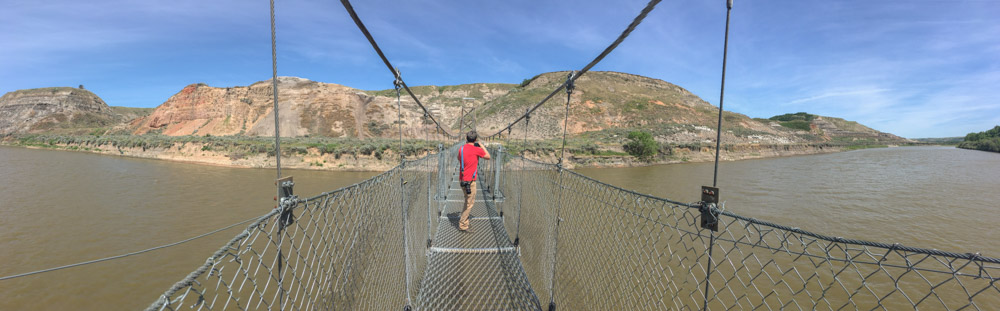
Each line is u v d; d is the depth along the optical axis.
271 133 57.62
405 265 3.15
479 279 3.78
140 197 18.72
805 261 9.18
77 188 21.12
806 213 16.73
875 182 26.67
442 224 5.59
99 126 96.62
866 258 9.84
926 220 15.52
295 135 56.88
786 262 9.05
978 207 18.08
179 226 13.70
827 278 8.42
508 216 6.04
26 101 101.06
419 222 3.97
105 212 15.68
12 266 9.96
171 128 65.25
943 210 17.39
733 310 6.62
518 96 80.62
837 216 16.16
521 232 4.93
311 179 26.11
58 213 15.42
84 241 11.98
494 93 116.38
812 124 101.00
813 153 68.06
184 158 36.66
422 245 4.14
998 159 54.00
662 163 41.12
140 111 147.88
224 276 7.82
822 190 22.89
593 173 32.28
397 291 2.96
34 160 36.47
